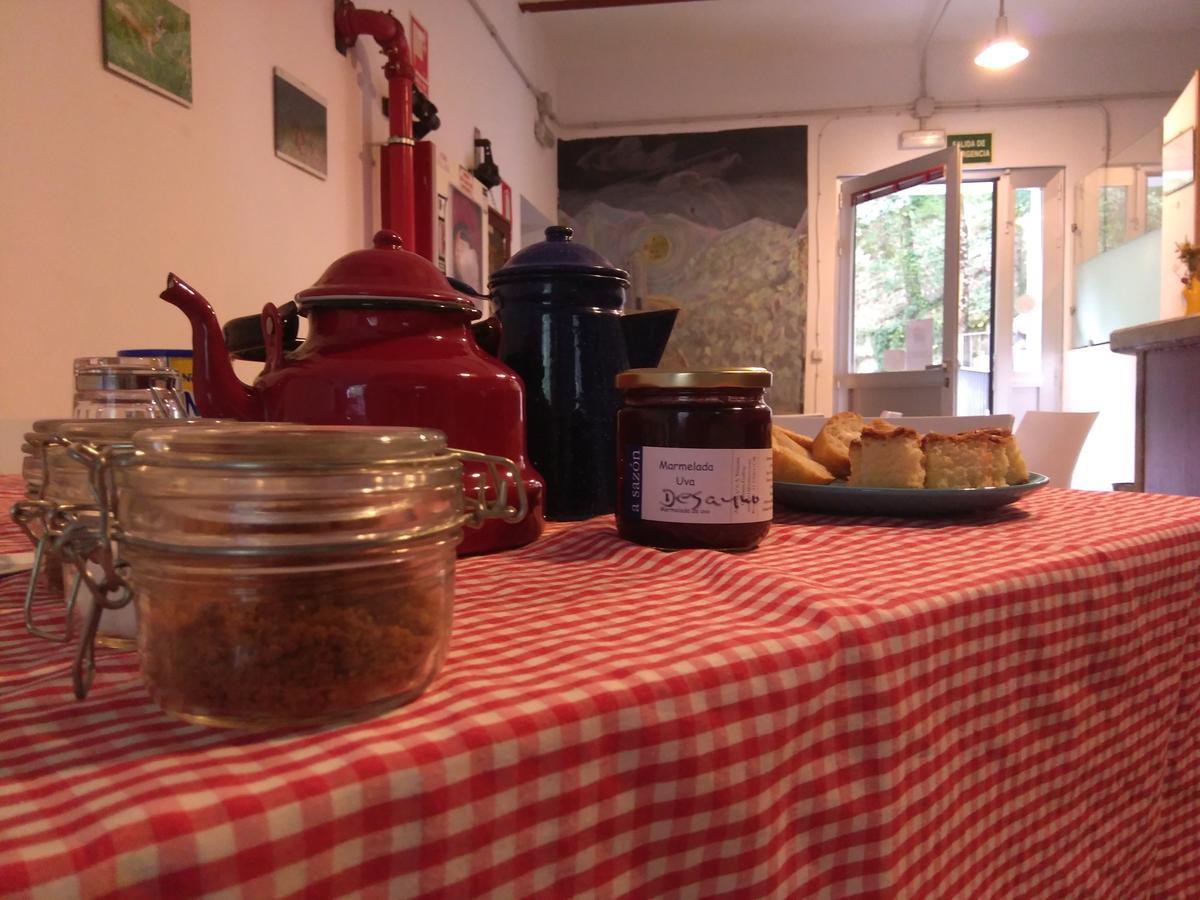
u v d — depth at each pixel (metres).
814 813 0.39
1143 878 0.62
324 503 0.29
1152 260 3.94
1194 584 0.67
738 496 0.60
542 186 4.43
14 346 1.14
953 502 0.73
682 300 4.65
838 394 4.51
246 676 0.28
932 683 0.44
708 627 0.41
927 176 3.93
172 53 1.44
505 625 0.42
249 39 1.67
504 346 0.82
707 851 0.34
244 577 0.28
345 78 2.09
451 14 2.88
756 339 4.61
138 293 1.37
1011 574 0.51
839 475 0.87
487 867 0.28
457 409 0.59
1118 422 4.28
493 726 0.29
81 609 0.38
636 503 0.63
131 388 0.65
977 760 0.48
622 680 0.33
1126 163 4.41
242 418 0.60
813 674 0.38
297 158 1.86
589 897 0.31
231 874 0.23
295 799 0.24
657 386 0.61
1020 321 4.65
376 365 0.58
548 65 4.50
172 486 0.29
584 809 0.31
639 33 4.42
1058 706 0.53
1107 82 4.43
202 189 1.53
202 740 0.28
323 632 0.28
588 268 0.79
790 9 4.14
